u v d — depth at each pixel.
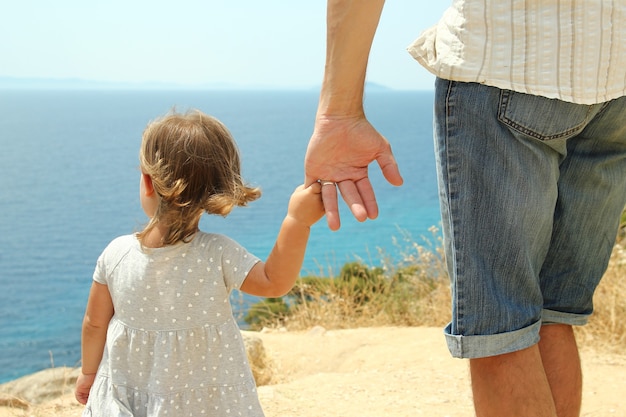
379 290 7.68
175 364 2.33
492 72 1.90
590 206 2.22
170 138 2.37
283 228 2.28
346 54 2.02
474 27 1.92
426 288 7.45
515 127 1.91
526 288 1.96
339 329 6.96
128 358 2.37
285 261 2.30
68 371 5.11
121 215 70.19
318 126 2.12
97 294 2.49
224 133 2.52
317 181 2.21
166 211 2.38
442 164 1.99
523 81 1.88
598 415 3.64
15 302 34.69
